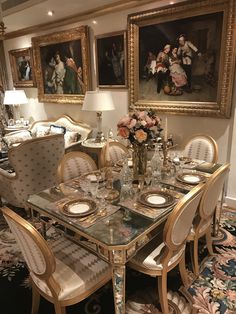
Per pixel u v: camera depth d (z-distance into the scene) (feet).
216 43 9.29
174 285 6.56
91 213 5.41
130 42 11.43
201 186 5.38
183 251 5.90
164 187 6.71
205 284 6.57
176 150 11.38
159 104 11.29
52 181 10.16
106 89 13.38
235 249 7.89
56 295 4.63
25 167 9.19
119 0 11.23
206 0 9.06
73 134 14.05
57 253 5.45
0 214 10.50
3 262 7.63
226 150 10.05
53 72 15.76
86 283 4.87
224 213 9.93
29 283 6.81
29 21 14.60
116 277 4.80
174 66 10.53
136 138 6.51
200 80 10.01
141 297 6.25
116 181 7.06
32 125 17.17
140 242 5.10
